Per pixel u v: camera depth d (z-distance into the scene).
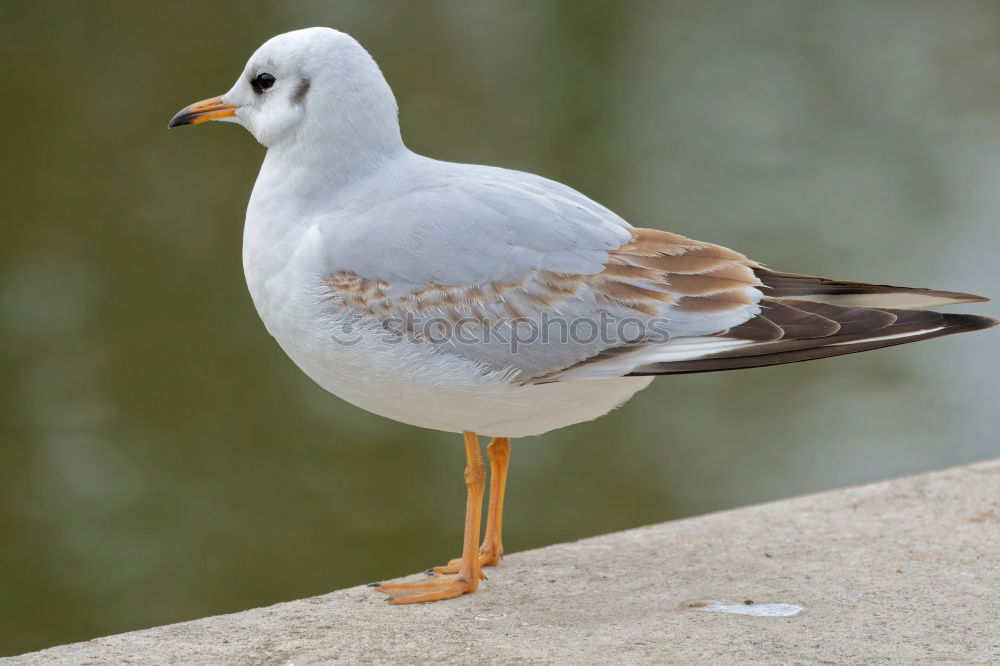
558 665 5.21
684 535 6.90
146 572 12.72
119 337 15.88
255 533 13.13
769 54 22.66
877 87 21.72
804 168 19.28
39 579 12.63
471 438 6.39
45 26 20.77
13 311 16.06
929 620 5.60
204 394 15.19
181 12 21.08
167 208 17.61
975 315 5.71
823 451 13.96
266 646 5.51
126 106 19.33
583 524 12.98
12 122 18.91
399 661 5.31
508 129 19.70
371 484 13.81
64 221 17.44
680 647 5.36
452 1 22.41
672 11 23.61
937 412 14.66
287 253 6.18
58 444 14.30
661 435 14.41
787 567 6.34
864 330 5.70
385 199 6.16
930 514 6.99
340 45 6.30
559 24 22.41
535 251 5.98
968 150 19.86
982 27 23.81
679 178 18.88
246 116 6.62
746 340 5.79
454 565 6.64
